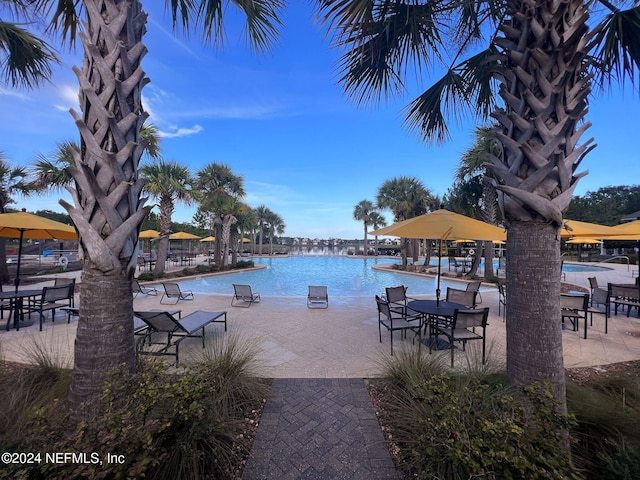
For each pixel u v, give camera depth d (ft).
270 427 7.12
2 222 14.35
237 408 7.63
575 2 6.06
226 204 50.72
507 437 4.28
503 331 15.87
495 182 7.13
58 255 58.70
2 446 4.69
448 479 4.58
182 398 5.02
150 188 36.06
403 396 7.92
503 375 8.02
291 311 20.40
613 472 5.11
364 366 10.89
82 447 4.11
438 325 13.60
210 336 14.67
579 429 6.27
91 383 5.83
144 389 4.92
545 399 4.91
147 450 4.13
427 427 5.50
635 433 5.95
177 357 10.64
